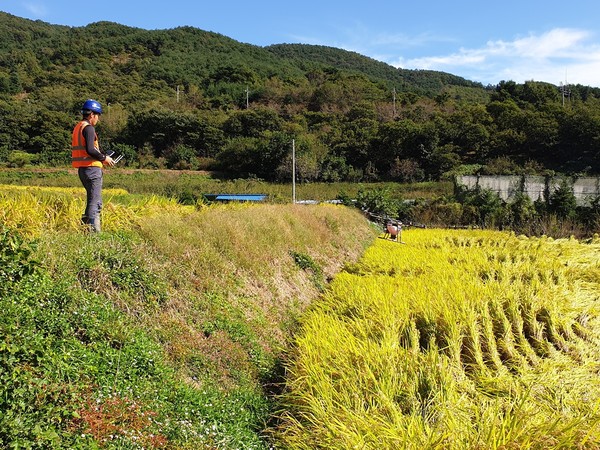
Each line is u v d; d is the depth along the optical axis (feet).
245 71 302.04
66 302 14.15
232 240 26.63
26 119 172.96
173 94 269.64
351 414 13.44
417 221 88.22
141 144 194.49
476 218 83.76
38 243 15.94
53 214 19.38
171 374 14.29
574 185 84.12
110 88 254.68
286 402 16.06
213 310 19.56
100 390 11.54
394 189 137.18
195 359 16.22
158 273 19.10
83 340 13.51
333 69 350.43
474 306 23.65
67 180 123.75
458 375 16.84
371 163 166.30
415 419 12.91
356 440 12.21
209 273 21.89
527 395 13.74
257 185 145.18
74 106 207.72
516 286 27.66
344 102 252.62
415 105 247.50
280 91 270.46
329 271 36.63
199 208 32.53
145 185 134.72
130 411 11.52
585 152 152.87
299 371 17.31
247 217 32.40
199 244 23.62
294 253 33.19
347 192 132.57
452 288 26.50
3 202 18.19
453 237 59.36
